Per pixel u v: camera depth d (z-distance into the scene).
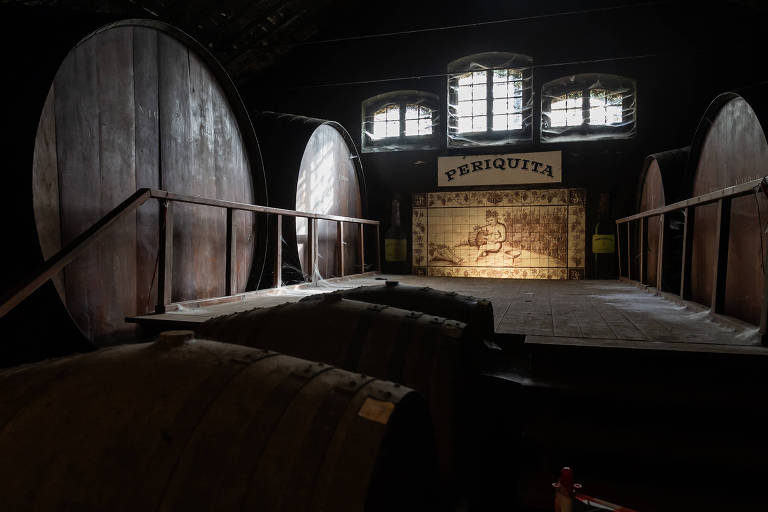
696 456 2.40
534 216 10.04
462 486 2.10
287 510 0.95
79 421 1.07
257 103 11.38
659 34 9.37
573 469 2.52
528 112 10.16
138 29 4.09
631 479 2.45
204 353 1.27
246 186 5.72
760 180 2.93
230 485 0.98
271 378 1.16
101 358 1.28
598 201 9.70
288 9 9.79
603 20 9.64
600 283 8.33
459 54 10.37
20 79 2.99
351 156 8.66
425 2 10.52
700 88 9.17
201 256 4.90
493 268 10.23
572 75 9.78
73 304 3.43
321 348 2.20
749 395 2.62
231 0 8.86
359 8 10.82
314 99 11.12
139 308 4.03
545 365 2.97
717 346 2.89
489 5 10.20
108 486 0.98
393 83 10.71
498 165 10.16
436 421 2.04
